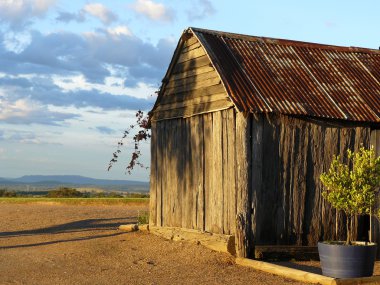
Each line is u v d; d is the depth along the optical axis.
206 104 14.66
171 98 16.30
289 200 13.48
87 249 14.61
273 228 13.33
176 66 16.12
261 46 15.60
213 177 14.28
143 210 24.73
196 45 15.25
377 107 14.35
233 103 13.17
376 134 14.16
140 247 14.72
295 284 10.53
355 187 11.10
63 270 12.14
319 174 13.73
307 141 13.65
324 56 16.05
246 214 13.09
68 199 30.88
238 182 13.20
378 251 13.89
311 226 13.64
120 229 17.89
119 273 11.75
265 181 13.31
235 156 13.50
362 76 15.52
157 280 11.00
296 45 16.14
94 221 20.47
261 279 11.00
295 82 14.48
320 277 10.51
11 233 18.19
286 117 13.48
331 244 11.10
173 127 16.16
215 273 11.62
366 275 10.91
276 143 13.44
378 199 13.68
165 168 16.42
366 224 14.05
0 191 40.44
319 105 13.86
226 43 15.17
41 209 24.78
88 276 11.48
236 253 13.03
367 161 11.13
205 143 14.68
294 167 13.55
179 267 12.30
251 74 14.27
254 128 13.29
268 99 13.53
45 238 16.77
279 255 13.29
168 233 15.68
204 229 14.54
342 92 14.59
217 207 14.08
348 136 13.94
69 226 19.38
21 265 12.77
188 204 15.24
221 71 13.94
